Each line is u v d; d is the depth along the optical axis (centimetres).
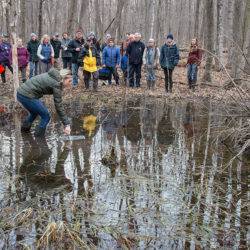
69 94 923
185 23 3114
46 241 240
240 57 918
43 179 354
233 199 313
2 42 1079
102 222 270
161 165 400
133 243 244
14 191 322
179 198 314
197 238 252
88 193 322
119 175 367
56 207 292
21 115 668
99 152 446
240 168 393
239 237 254
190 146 479
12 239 245
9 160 407
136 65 1078
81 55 966
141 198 313
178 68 1538
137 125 607
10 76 1242
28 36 2366
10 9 693
